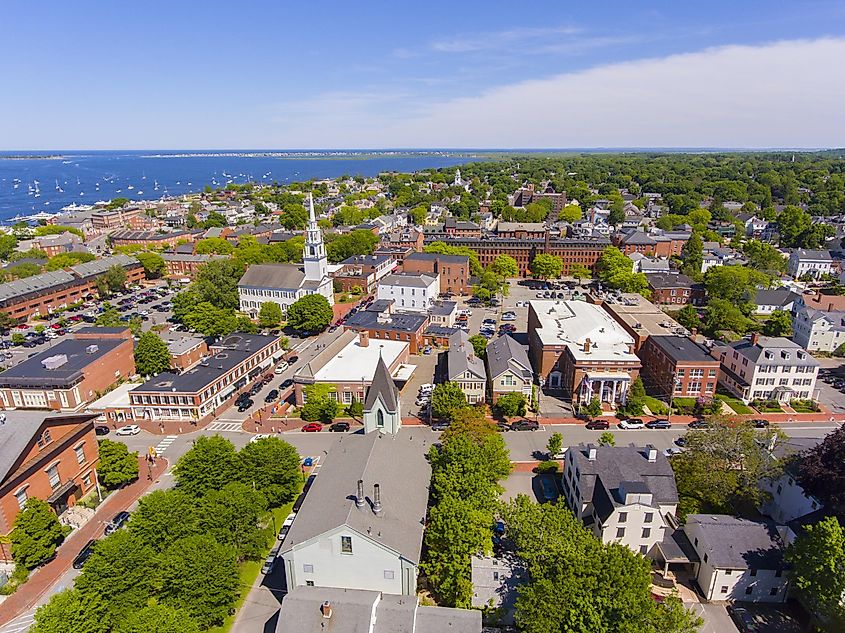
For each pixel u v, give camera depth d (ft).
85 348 417.49
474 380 379.35
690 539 230.89
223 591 195.62
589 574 175.01
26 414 254.06
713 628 203.51
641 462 260.42
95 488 289.12
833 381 430.20
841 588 185.57
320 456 322.96
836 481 226.99
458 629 168.66
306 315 526.16
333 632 164.04
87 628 170.50
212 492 234.99
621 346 407.64
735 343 435.12
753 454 259.80
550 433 352.28
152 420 370.94
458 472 234.99
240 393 410.93
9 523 231.71
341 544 195.83
